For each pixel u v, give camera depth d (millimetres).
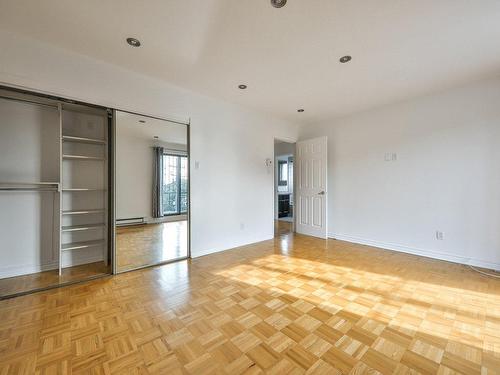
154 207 4254
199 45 2207
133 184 4039
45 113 2641
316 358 1385
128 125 3352
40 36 2115
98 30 2016
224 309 1922
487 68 2574
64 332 1616
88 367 1311
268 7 1714
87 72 2439
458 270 2789
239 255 3404
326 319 1783
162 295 2168
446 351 1444
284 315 1835
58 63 2285
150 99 2875
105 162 2893
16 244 2521
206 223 3469
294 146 4980
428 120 3295
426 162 3318
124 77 2676
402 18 1812
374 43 2137
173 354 1415
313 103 3670
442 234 3188
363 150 4012
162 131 3625
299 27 1932
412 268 2857
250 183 4082
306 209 4742
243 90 3221
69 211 2760
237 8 1728
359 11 1743
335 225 4418
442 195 3186
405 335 1598
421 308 1942
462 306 1973
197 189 3363
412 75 2740
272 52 2301
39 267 2652
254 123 4109
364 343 1518
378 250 3646
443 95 3162
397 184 3605
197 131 3346
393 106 3648
